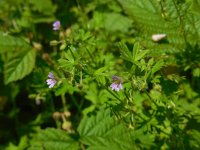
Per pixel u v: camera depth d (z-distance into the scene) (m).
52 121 0.68
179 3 0.53
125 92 0.46
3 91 0.72
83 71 0.46
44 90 0.54
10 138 0.72
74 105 0.68
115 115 0.49
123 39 0.61
